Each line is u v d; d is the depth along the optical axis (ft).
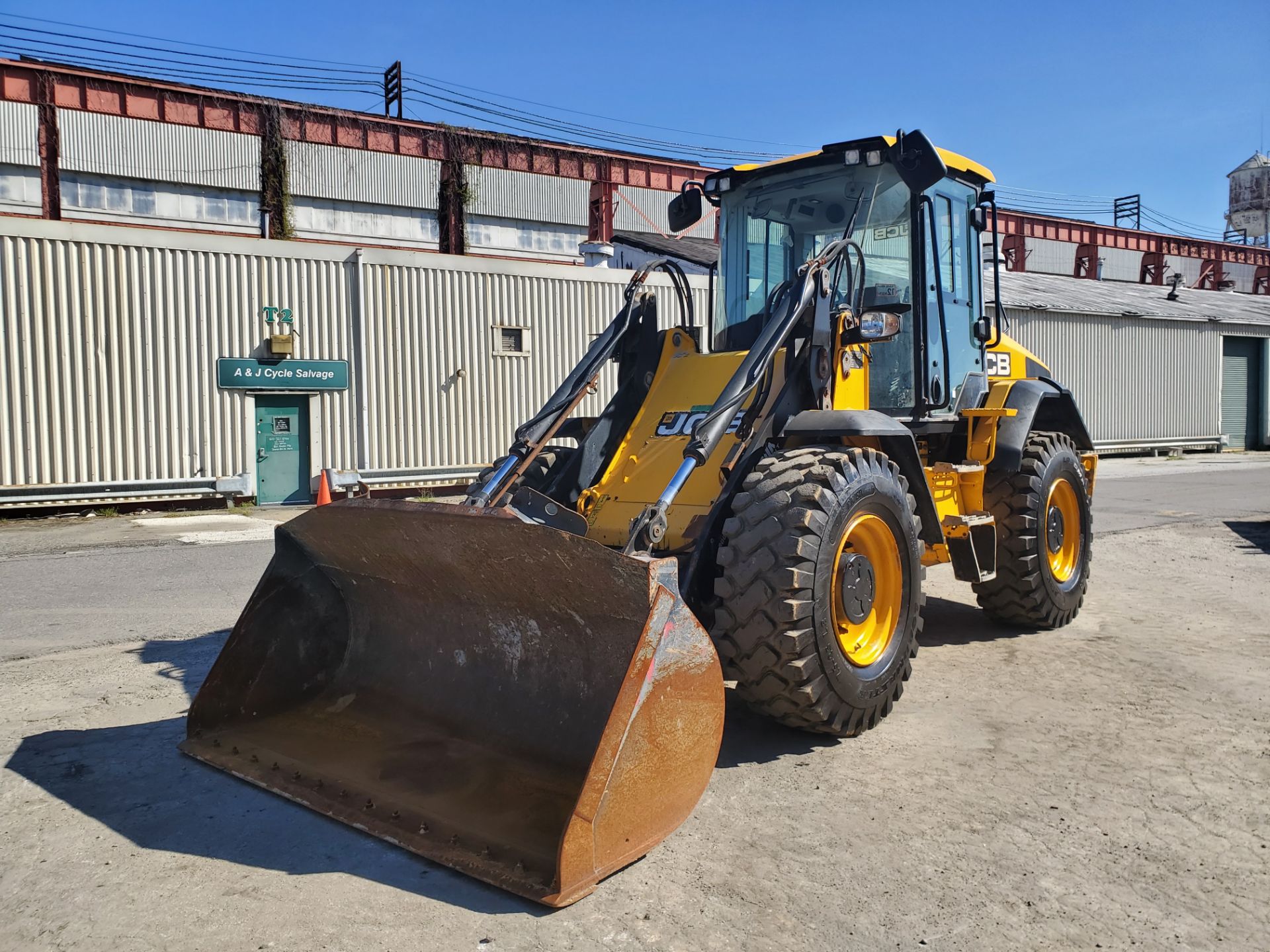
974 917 8.19
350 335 45.75
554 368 51.03
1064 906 8.36
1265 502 40.22
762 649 11.24
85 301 39.93
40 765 11.81
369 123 66.03
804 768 11.54
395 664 12.65
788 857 9.29
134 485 40.93
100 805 10.61
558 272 50.83
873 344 15.81
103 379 40.45
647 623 8.80
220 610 20.92
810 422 12.96
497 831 9.34
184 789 11.05
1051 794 10.74
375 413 46.44
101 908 8.44
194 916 8.30
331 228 89.45
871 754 12.01
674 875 8.95
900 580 13.11
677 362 15.49
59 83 56.54
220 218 85.61
